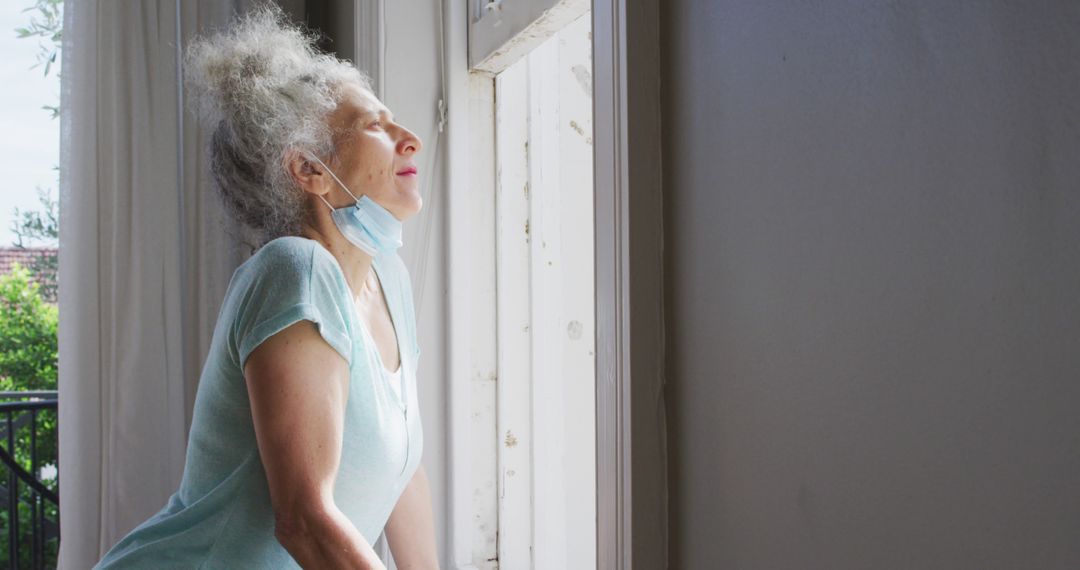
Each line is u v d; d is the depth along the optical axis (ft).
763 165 2.13
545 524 5.37
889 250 1.73
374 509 3.18
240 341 2.73
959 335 1.57
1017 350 1.45
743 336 2.21
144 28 6.63
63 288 6.47
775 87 2.09
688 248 2.45
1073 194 1.35
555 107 5.49
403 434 3.23
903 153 1.70
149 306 6.56
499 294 5.32
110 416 6.49
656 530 2.52
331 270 2.87
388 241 3.37
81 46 6.50
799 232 2.00
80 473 6.42
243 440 2.89
